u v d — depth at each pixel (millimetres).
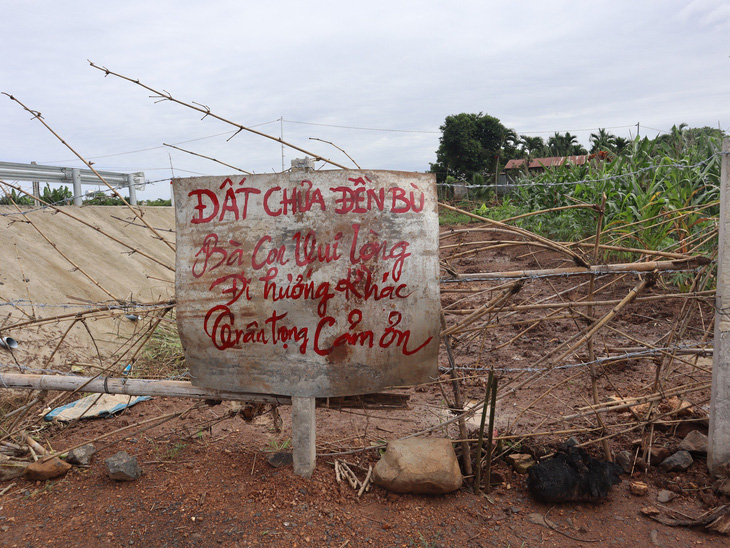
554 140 45438
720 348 3479
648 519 3236
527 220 12961
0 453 4117
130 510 3391
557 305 3604
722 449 3529
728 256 3406
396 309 3359
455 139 43719
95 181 9797
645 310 7238
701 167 9219
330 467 3775
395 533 3086
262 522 3182
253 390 3557
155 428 4754
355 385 3447
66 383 4047
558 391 5184
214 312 3508
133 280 7812
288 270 3404
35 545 3094
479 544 3000
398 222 3342
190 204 3516
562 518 3238
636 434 4207
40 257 6906
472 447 3967
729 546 2975
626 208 9164
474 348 6664
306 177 3375
